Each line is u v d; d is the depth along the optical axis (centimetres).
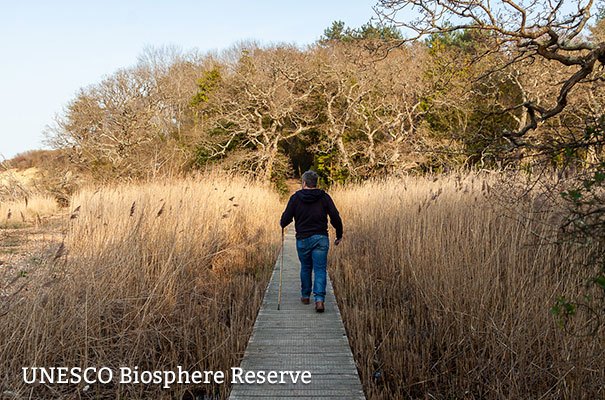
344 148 2464
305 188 508
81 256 427
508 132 375
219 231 727
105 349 367
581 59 354
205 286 536
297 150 3344
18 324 331
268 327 446
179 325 425
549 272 376
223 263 675
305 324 455
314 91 2597
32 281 362
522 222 435
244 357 375
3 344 317
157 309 410
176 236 551
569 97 952
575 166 329
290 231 1376
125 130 2028
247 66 2480
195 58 3525
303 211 504
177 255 514
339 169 2452
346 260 722
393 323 432
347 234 934
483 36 445
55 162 2019
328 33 2931
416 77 1908
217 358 364
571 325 323
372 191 1147
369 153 2244
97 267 418
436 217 593
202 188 909
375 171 2158
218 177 1176
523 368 326
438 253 490
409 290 535
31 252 462
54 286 361
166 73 2964
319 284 495
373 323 444
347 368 354
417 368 357
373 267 662
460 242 498
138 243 486
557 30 398
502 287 411
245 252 768
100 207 655
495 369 340
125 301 395
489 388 322
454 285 437
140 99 2188
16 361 319
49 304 346
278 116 2394
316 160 2941
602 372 302
